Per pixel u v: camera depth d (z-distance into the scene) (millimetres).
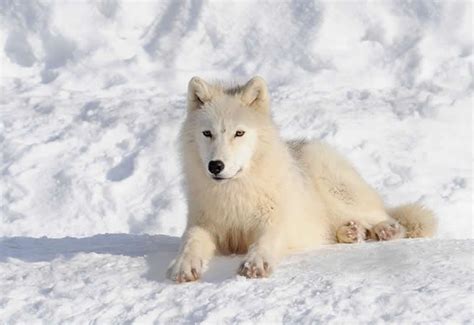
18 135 21859
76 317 8836
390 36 28219
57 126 22438
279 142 11344
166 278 9734
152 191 19375
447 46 27562
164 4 30188
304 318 8219
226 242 11398
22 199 19188
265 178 10883
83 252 11734
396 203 18812
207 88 11148
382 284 8961
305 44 27797
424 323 7891
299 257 10633
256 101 11148
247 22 29156
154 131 21547
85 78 26859
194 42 28641
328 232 12508
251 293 8961
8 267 10797
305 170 12695
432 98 23750
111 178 20000
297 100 24000
